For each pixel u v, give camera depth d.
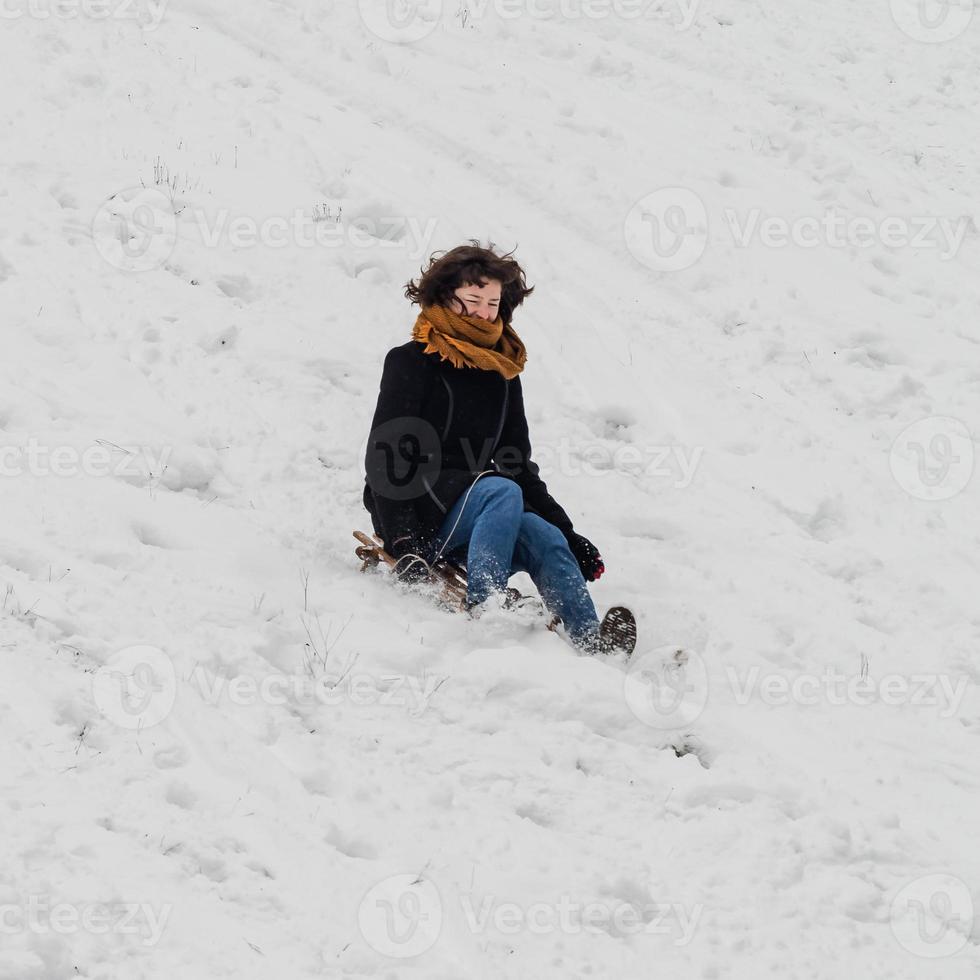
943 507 18.22
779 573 16.38
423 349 14.47
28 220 20.69
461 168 26.12
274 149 24.86
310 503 15.95
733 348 21.77
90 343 18.08
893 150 30.31
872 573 16.80
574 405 19.88
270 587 14.00
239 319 19.42
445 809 11.19
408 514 14.13
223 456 16.45
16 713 10.94
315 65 28.97
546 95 29.44
